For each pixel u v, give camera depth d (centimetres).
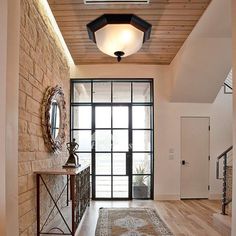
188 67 565
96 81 661
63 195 518
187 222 464
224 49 523
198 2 377
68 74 618
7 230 201
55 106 452
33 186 346
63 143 520
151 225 445
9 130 207
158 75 658
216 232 412
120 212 526
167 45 543
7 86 203
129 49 361
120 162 656
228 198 459
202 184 657
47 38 424
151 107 662
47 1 379
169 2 378
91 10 402
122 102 662
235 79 210
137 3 379
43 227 384
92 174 651
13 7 217
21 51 303
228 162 654
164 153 651
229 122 670
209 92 638
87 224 449
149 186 653
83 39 516
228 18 411
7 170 202
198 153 660
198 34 479
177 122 657
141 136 661
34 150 354
